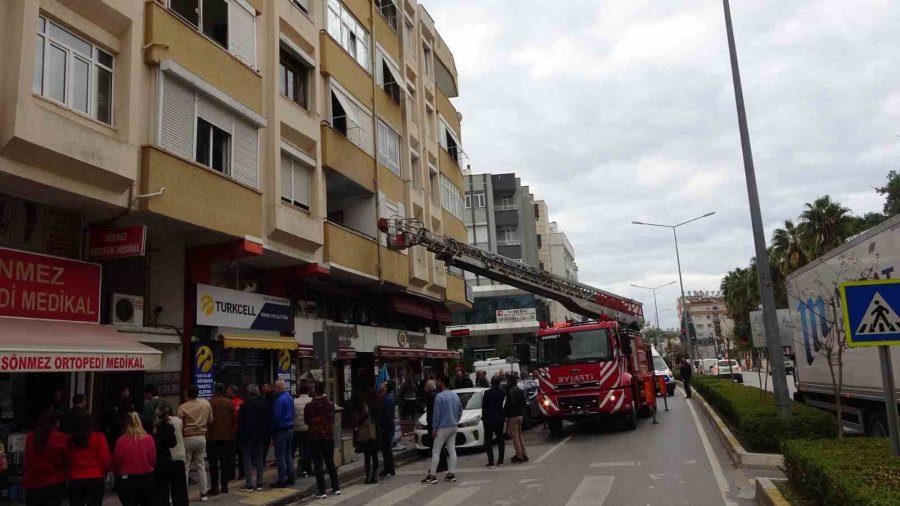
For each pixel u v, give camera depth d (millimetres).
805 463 7770
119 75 11781
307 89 18797
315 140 18359
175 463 9039
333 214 22469
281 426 11719
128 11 11820
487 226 62438
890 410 7691
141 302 13008
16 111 9414
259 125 15633
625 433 17891
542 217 73062
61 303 11117
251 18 16109
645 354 21734
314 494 11438
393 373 25438
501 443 13781
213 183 13531
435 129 30406
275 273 17609
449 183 31766
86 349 10242
